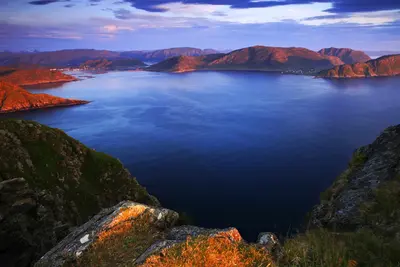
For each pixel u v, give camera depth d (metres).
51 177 56.62
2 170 49.62
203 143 159.88
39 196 44.97
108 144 161.75
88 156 70.31
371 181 22.31
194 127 199.75
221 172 117.94
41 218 37.59
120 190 67.50
